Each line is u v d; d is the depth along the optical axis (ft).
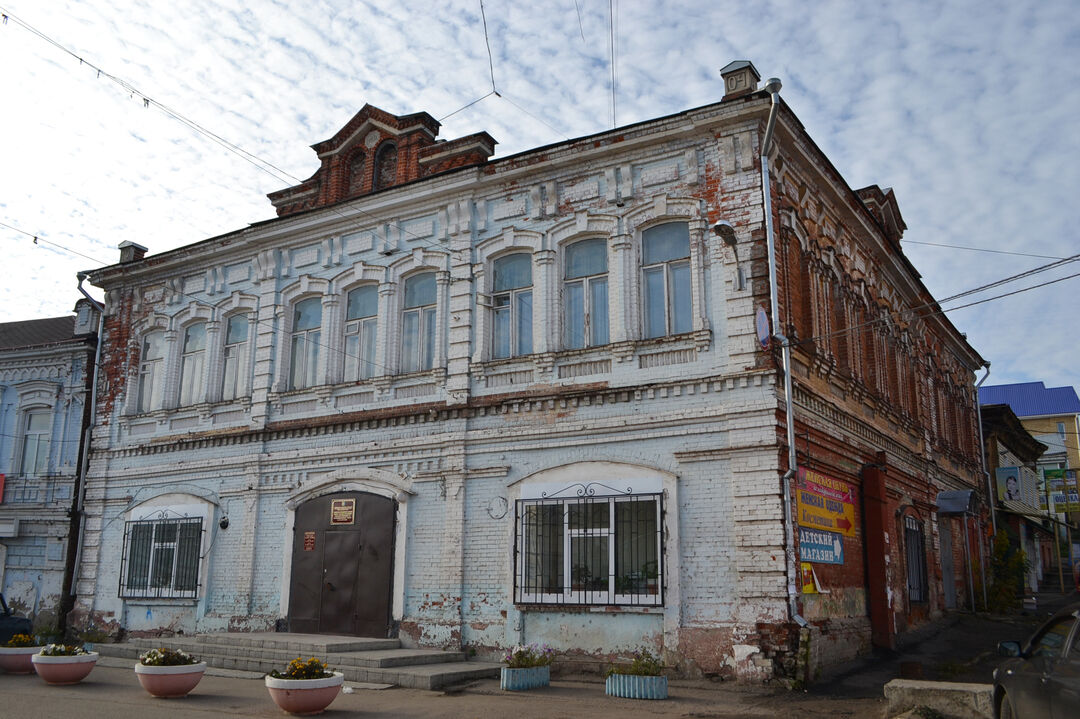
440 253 60.85
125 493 73.20
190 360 73.87
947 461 93.15
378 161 70.13
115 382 77.10
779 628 44.06
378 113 69.77
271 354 67.41
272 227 68.80
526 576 52.24
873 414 65.87
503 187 59.16
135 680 48.01
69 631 72.13
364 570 58.59
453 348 58.54
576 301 55.52
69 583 74.84
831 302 60.29
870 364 67.67
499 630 52.49
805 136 53.57
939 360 96.94
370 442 60.64
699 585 46.93
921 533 75.15
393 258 63.16
